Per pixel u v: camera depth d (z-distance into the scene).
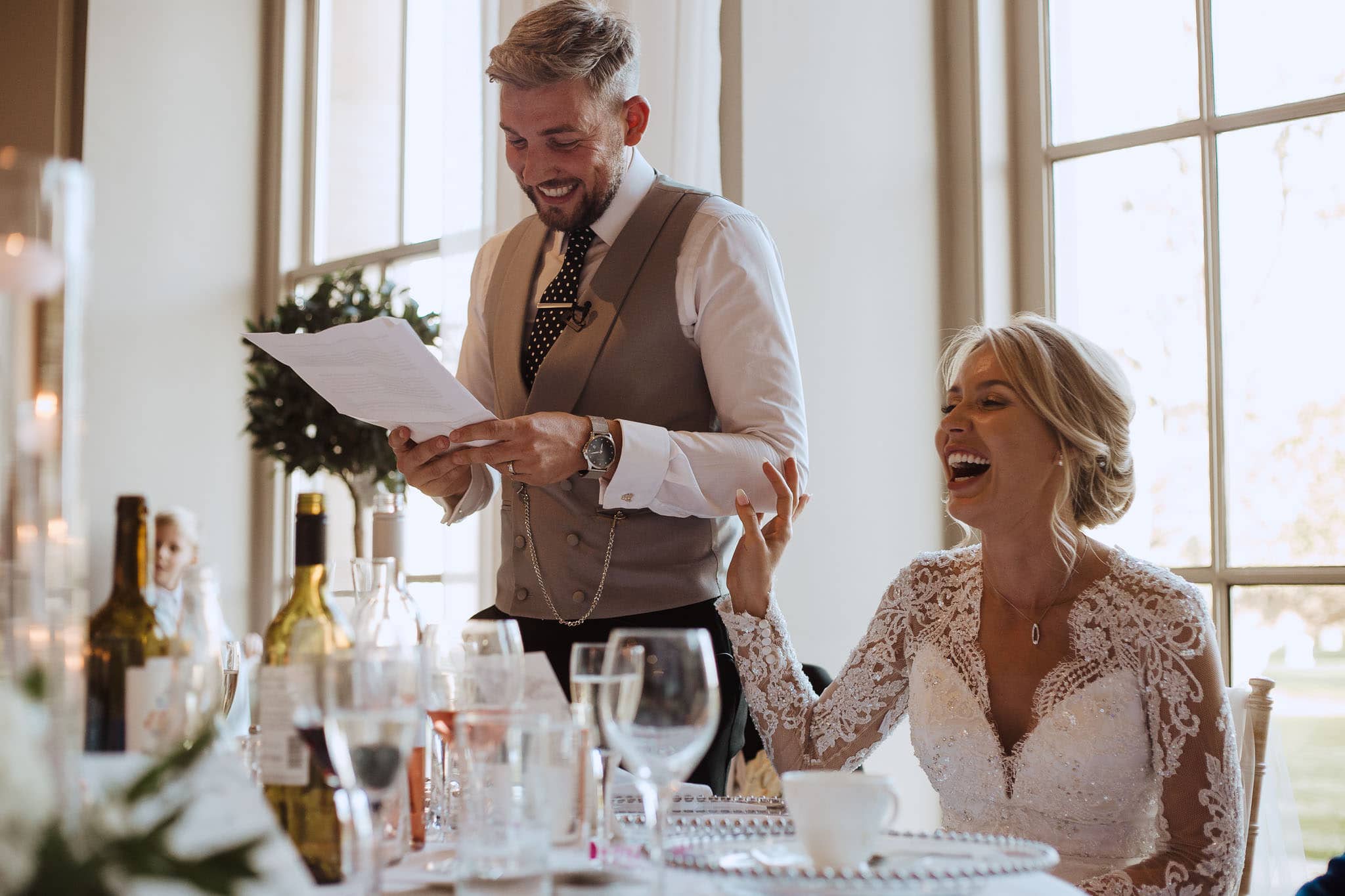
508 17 3.38
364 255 4.92
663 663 0.87
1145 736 1.65
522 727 0.81
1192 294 2.92
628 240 2.00
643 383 1.98
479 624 1.15
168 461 4.95
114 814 0.59
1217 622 2.83
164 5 5.05
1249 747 1.92
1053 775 1.66
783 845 1.03
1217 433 2.86
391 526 3.02
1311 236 2.75
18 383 0.66
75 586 0.68
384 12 4.94
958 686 1.76
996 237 3.18
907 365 3.16
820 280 3.04
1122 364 3.03
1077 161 3.12
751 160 2.98
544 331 2.04
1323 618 2.69
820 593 3.00
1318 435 2.72
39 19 5.00
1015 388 1.75
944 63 3.27
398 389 1.65
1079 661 1.70
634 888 0.89
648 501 1.83
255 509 5.16
